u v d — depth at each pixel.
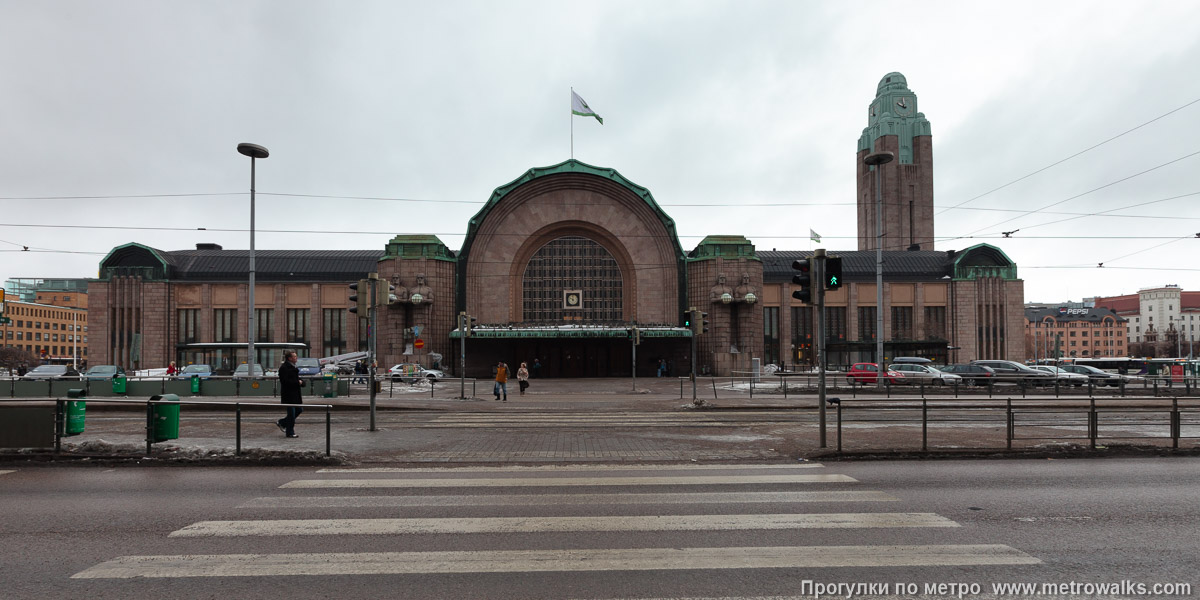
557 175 56.47
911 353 61.31
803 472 10.23
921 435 14.33
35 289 161.62
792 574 5.62
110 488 9.12
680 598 5.09
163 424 11.92
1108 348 148.25
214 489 9.02
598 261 57.84
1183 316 161.50
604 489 8.97
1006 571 5.69
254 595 5.16
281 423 14.30
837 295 67.56
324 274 62.75
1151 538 6.66
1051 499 8.38
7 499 8.44
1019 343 66.25
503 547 6.36
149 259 61.16
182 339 61.47
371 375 15.65
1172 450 11.94
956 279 66.62
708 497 8.47
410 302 52.88
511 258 56.47
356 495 8.62
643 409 22.27
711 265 55.75
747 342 55.56
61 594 5.17
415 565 5.84
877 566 5.82
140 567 5.80
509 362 55.16
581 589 5.27
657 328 53.50
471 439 14.05
